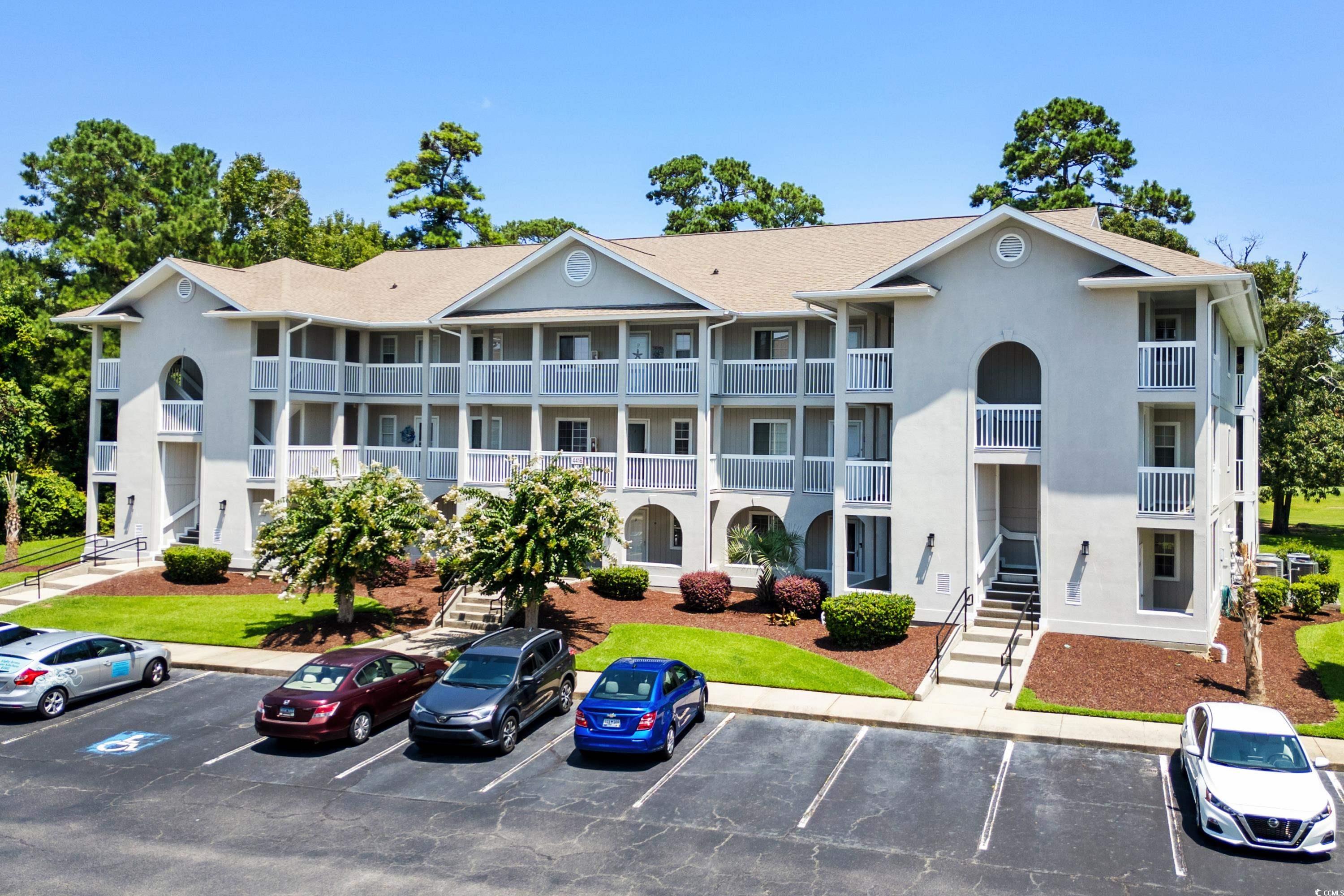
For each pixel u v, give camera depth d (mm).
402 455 36000
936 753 18500
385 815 15789
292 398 34219
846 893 13070
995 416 26156
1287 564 34688
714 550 31875
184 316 35812
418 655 25297
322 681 19453
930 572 26703
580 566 25500
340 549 26203
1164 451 28234
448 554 27359
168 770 17938
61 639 22109
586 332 34938
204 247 53625
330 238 65562
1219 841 14531
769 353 32625
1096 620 24797
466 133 67688
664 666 19438
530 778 17422
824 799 16297
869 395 27594
